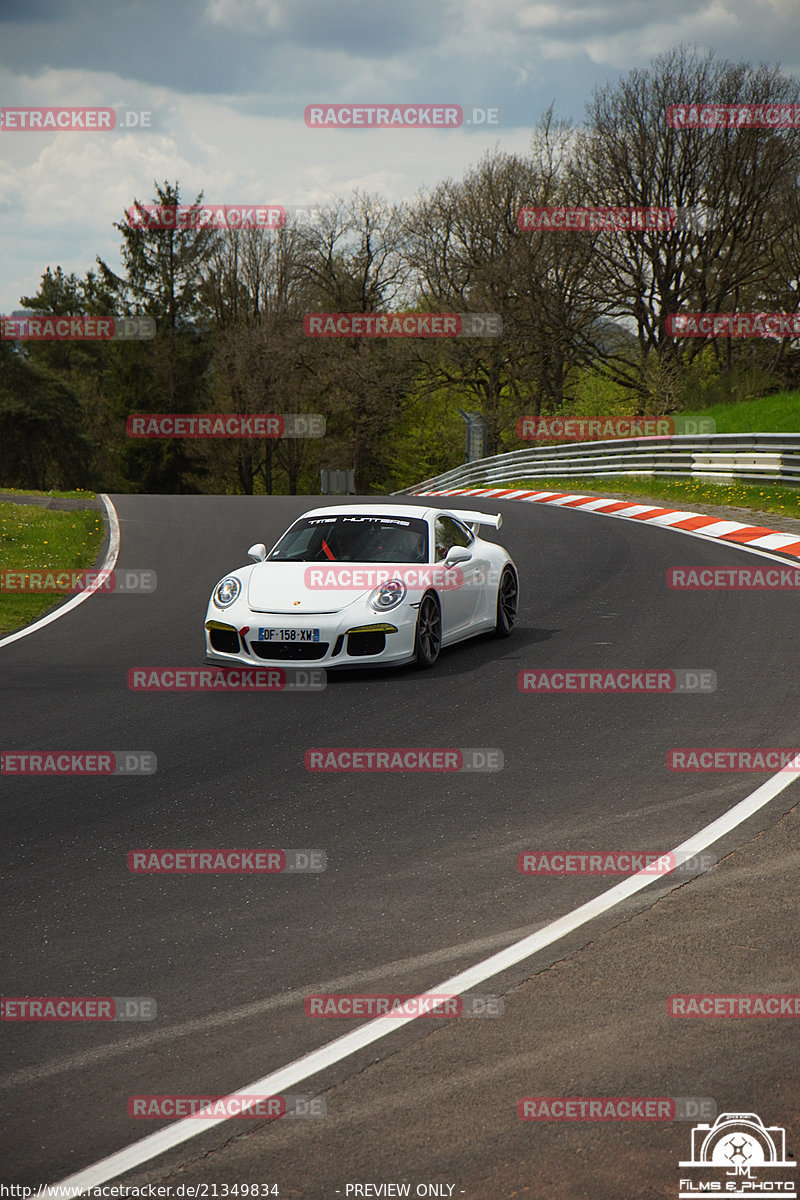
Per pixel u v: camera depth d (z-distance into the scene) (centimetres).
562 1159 534
